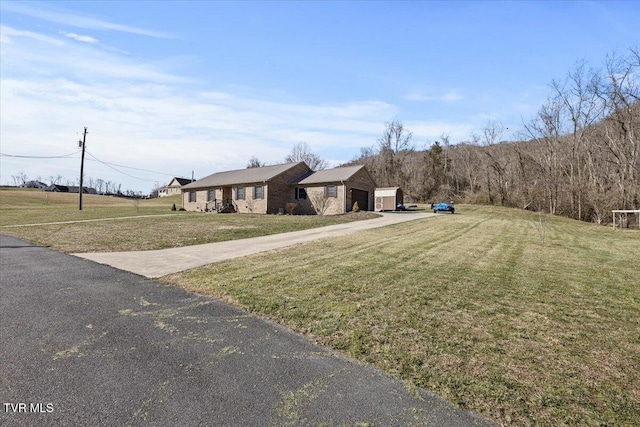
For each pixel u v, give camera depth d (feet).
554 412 7.97
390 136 170.71
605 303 16.63
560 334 12.73
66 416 7.58
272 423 7.39
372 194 93.25
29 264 24.14
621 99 83.71
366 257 27.43
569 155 108.06
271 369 9.86
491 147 142.61
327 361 10.41
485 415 7.83
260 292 17.52
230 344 11.53
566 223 80.64
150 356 10.56
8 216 71.20
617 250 36.04
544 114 112.57
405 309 15.19
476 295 17.60
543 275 22.56
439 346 11.52
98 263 24.86
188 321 13.58
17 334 11.98
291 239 38.91
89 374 9.41
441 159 168.96
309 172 96.02
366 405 8.13
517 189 126.93
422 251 30.86
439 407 8.10
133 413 7.72
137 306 15.31
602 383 9.32
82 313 14.24
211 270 22.62
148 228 48.73
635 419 7.75
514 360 10.59
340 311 14.82
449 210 97.66
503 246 35.81
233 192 92.27
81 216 72.08
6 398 8.23
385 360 10.50
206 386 8.90
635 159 81.97
